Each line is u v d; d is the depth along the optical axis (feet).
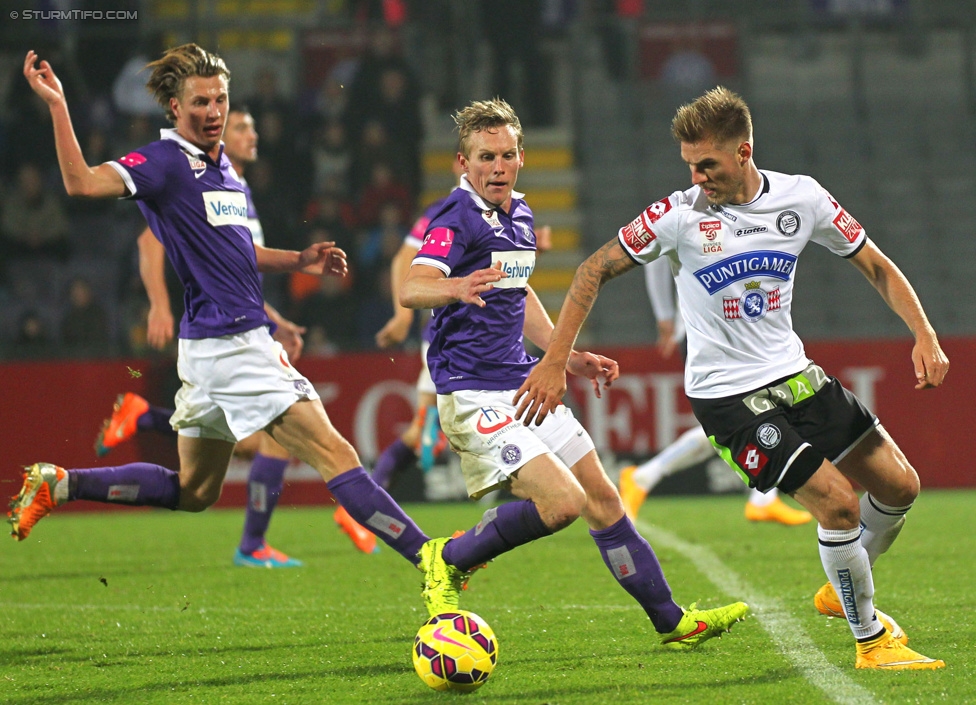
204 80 53.26
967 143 195.72
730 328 46.55
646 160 196.54
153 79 53.78
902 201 190.08
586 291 45.93
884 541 49.52
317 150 164.25
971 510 106.11
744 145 44.96
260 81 160.86
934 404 126.11
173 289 134.10
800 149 195.11
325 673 46.65
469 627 43.01
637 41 198.18
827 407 46.52
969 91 197.77
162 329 73.26
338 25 181.06
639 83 199.21
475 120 50.21
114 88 166.20
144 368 125.59
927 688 40.63
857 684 41.65
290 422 52.95
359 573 76.43
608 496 49.60
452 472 128.26
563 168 196.13
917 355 45.75
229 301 53.88
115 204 157.48
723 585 66.85
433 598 47.70
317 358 126.52
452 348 50.67
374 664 48.14
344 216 160.66
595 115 198.70
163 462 124.26
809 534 91.45
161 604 65.41
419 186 171.94
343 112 171.32
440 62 192.13
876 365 126.31
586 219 192.44
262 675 46.60
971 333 177.27
